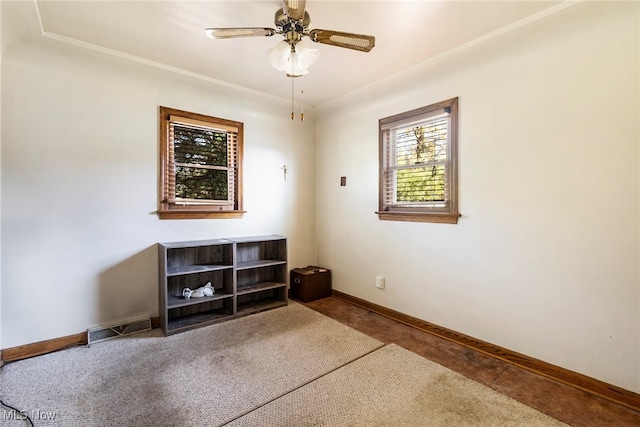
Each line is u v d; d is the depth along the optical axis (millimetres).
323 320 3154
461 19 2029
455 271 2717
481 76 2525
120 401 1825
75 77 2553
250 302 3621
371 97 3377
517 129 2316
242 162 3566
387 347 2564
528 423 1677
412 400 1862
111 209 2738
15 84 2312
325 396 1894
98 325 2676
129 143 2824
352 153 3730
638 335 1827
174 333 2793
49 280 2461
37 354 2393
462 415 1732
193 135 3256
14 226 2326
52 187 2469
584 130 2004
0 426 1609
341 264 3893
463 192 2662
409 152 3152
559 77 2104
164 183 3020
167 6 1916
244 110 3576
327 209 4109
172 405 1794
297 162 4082
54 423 1641
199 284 3271
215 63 2688
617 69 1874
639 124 1808
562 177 2104
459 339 2676
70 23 2086
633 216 1839
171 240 3080
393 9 1921
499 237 2430
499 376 2145
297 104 3734
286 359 2342
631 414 1767
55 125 2473
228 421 1670
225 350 2480
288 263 4016
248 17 2039
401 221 3166
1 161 2275
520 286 2312
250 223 3648
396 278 3219
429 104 2908
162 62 2666
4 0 1817
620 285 1885
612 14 1852
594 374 1976
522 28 2086
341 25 2100
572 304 2070
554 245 2146
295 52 1831
